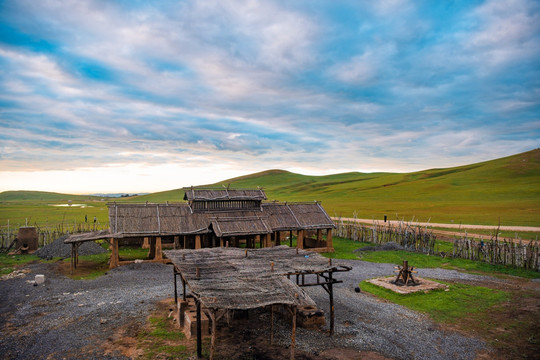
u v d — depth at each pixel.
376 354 15.87
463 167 191.12
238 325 19.20
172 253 23.52
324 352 16.02
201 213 40.41
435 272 31.28
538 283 27.28
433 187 131.75
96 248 43.38
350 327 19.00
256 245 48.56
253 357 15.40
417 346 16.70
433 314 20.89
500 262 33.47
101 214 96.31
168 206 40.03
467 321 19.73
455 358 15.56
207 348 16.17
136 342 16.73
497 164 164.25
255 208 43.09
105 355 15.36
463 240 37.91
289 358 15.35
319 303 22.92
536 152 170.12
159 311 20.98
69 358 15.09
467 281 28.12
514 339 17.38
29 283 27.59
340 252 42.12
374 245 46.34
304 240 47.38
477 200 96.50
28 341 16.80
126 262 34.84
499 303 22.56
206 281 16.59
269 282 16.64
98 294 24.58
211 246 41.94
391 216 75.06
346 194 149.88
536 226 53.16
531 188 106.38
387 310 21.55
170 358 15.15
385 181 184.25
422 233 42.91
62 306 21.92
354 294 24.94
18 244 42.78
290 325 19.31
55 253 40.25
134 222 36.19
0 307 21.80
